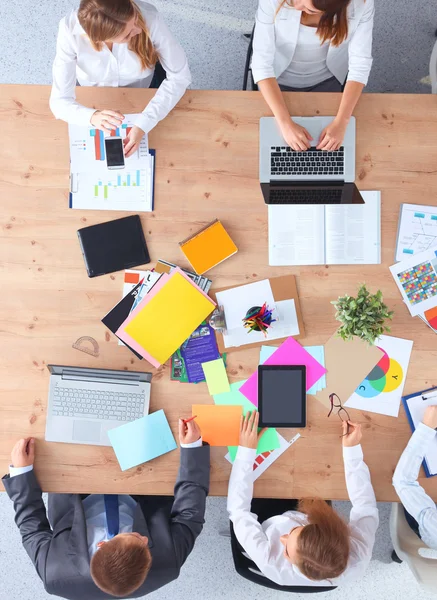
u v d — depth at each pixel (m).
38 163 1.79
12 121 1.79
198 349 1.78
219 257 1.79
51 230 1.79
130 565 1.49
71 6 2.56
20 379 1.77
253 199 1.81
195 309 1.77
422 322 1.79
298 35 1.81
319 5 1.56
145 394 1.75
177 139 1.81
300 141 1.76
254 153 1.81
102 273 1.79
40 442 1.75
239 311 1.79
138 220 1.79
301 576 1.67
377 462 1.75
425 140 1.81
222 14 2.56
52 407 1.75
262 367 1.77
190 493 1.70
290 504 1.94
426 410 1.73
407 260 1.80
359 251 1.80
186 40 2.57
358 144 1.81
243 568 1.79
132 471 1.74
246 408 1.76
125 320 1.76
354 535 1.68
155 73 2.03
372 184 1.81
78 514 1.73
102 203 1.80
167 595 2.41
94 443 1.74
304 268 1.80
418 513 1.68
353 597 2.42
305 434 1.75
